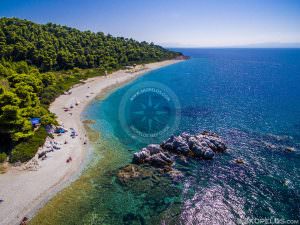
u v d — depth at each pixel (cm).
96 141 6000
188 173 4541
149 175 4478
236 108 9056
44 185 4150
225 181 4300
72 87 12038
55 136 6044
